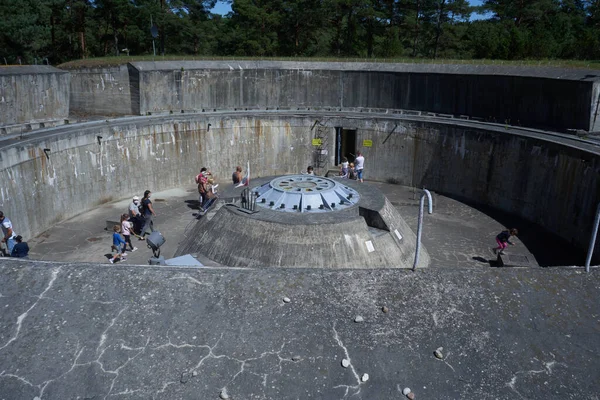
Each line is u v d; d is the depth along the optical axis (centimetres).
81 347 612
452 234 2080
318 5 4816
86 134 2227
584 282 722
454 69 3031
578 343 628
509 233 1805
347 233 1539
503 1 5403
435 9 4938
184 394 562
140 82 2908
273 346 623
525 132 2348
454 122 2650
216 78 3098
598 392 565
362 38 5378
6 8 3753
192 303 680
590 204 1844
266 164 2906
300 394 566
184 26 4950
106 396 559
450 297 697
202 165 2753
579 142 2102
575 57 4141
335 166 2955
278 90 3225
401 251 1664
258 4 5172
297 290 710
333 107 3244
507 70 2850
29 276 708
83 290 691
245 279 725
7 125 2453
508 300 691
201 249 1639
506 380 582
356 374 590
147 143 2509
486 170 2438
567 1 5556
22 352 604
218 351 614
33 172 1945
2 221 1565
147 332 635
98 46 5106
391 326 654
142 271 731
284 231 1516
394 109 3125
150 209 1964
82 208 2256
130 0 4675
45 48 4675
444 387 575
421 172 2739
